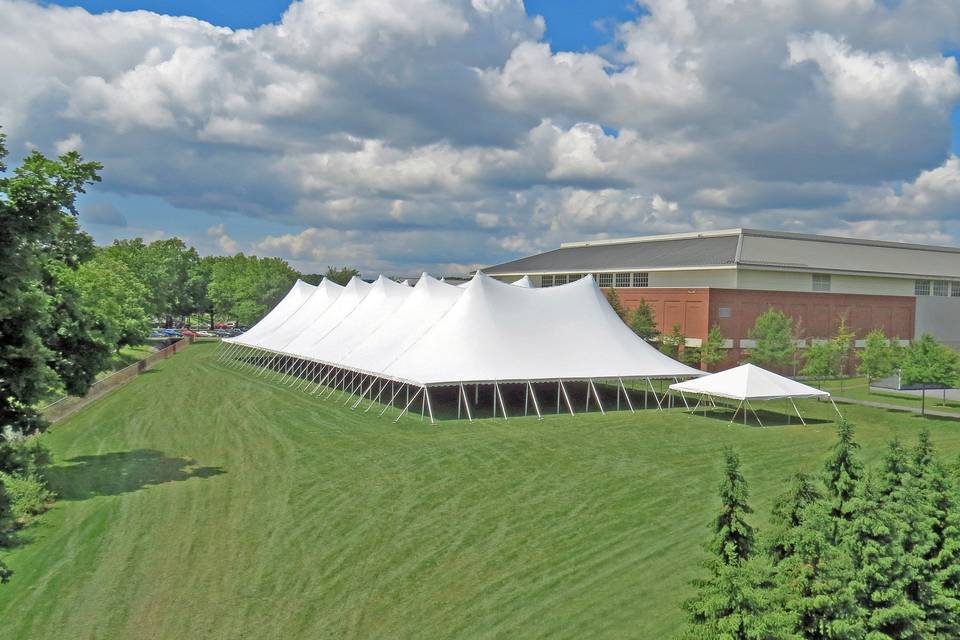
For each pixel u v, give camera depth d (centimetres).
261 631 1140
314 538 1536
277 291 9138
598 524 1623
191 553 1453
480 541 1520
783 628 803
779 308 4991
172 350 6269
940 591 994
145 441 2548
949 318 5900
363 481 1972
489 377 2959
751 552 863
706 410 3275
